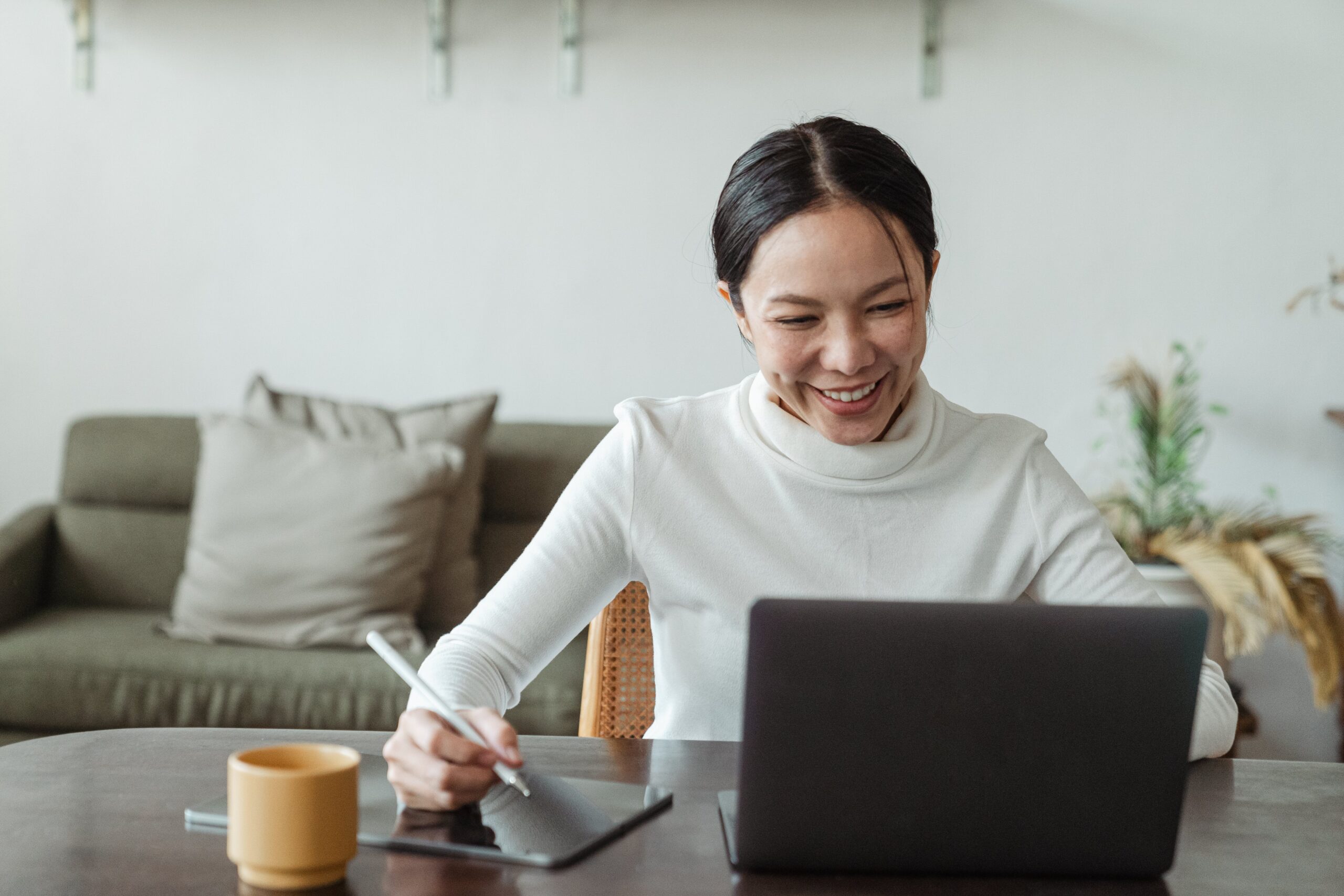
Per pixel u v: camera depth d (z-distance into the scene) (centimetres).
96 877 73
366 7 285
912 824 74
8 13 287
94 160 289
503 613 113
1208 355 278
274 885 72
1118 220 278
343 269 290
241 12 286
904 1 278
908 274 103
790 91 281
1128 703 72
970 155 279
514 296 289
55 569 266
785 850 75
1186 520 257
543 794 88
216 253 290
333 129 287
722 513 117
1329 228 275
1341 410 268
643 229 286
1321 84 273
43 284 291
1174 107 276
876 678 72
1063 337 281
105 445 269
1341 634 243
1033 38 277
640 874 75
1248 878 76
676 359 287
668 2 281
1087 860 75
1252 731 248
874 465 115
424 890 72
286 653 226
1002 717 73
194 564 244
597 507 118
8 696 217
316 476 245
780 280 103
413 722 86
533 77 285
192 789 90
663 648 121
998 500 118
